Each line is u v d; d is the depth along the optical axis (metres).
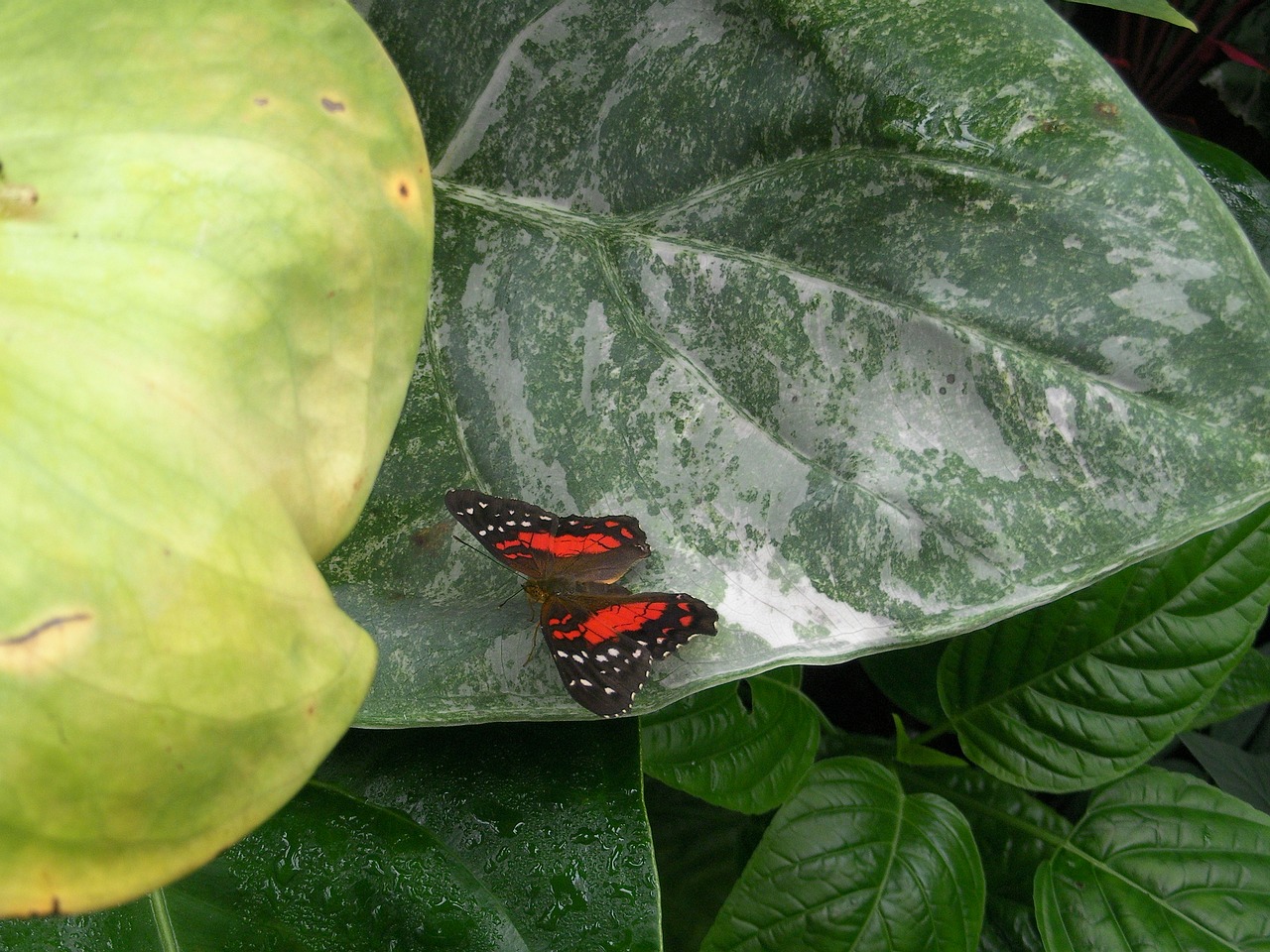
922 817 0.41
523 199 0.37
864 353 0.34
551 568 0.34
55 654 0.22
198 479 0.24
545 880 0.33
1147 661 0.42
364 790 0.35
